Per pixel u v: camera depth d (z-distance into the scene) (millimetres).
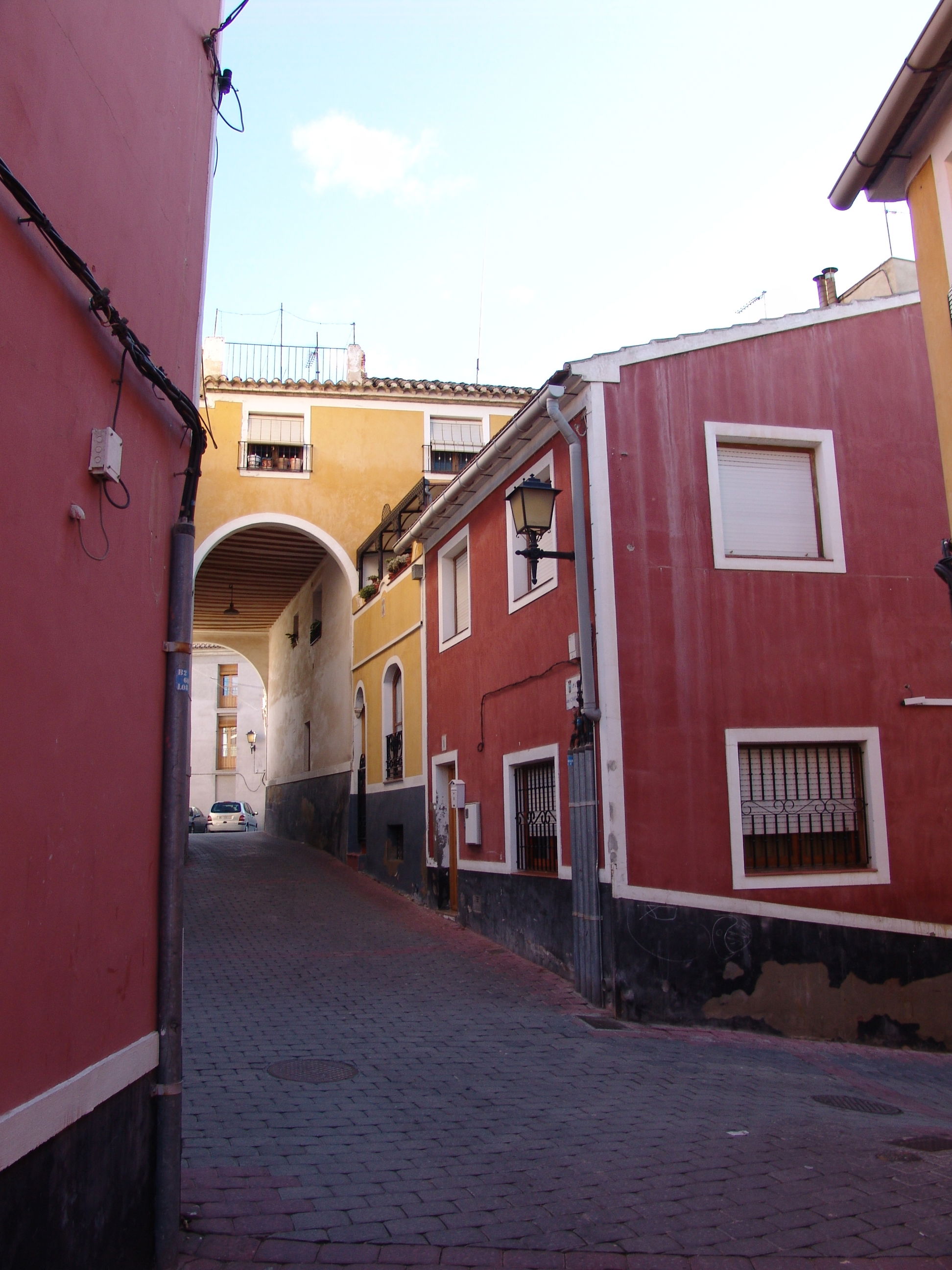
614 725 10227
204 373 22406
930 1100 8234
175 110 5246
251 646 35625
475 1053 8250
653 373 11133
